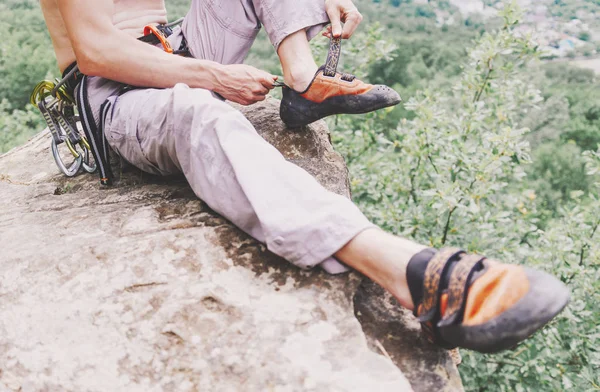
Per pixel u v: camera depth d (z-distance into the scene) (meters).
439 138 4.07
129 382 1.14
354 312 1.31
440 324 1.06
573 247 4.13
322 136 2.18
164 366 1.16
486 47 4.19
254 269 1.37
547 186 20.88
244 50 1.92
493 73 4.30
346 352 1.16
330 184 1.83
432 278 1.09
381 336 1.26
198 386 1.12
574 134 25.27
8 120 10.29
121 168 1.96
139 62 1.60
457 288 1.06
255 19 1.86
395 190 4.63
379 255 1.20
